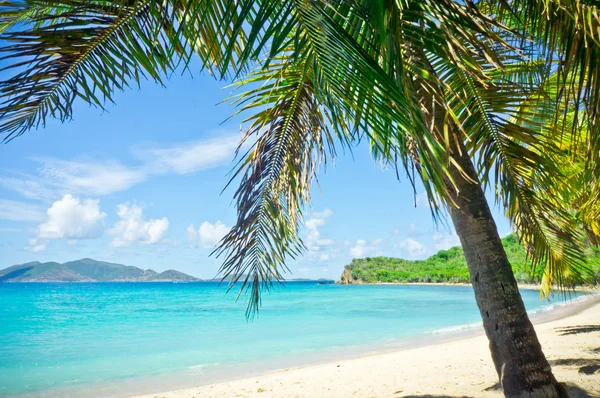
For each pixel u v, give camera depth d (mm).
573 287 5402
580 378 5191
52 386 8094
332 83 1858
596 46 2139
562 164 4070
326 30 1621
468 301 35781
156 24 1815
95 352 12219
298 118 3662
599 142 2488
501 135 3479
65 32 1664
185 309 31656
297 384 6914
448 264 102938
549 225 4117
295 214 4027
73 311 29922
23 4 1717
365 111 1829
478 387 5492
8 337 15797
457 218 3129
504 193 3816
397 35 1636
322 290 75312
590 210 4379
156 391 7426
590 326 11211
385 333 15117
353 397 5723
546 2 2086
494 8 2861
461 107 3332
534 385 2811
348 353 11102
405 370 7453
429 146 1715
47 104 1715
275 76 3379
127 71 1848
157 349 12633
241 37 2395
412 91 1710
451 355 8766
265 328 17562
